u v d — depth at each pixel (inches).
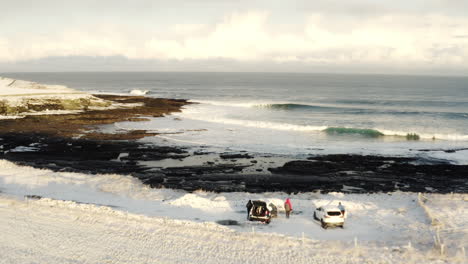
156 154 1555.1
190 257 567.8
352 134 2027.6
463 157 1523.1
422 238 655.8
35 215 741.3
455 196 986.7
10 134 1955.0
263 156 1535.4
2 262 529.0
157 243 619.2
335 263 548.7
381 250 595.2
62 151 1595.7
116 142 1785.2
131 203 904.3
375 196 1026.7
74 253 572.1
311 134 2025.1
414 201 954.7
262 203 805.2
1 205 796.6
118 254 572.4
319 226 757.9
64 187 1036.5
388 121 2471.7
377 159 1492.4
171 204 896.3
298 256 575.2
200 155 1547.7
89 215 749.9
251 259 562.9
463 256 550.6
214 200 946.7
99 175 1189.7
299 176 1267.2
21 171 1202.6
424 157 1528.1
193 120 2466.8
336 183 1190.9
